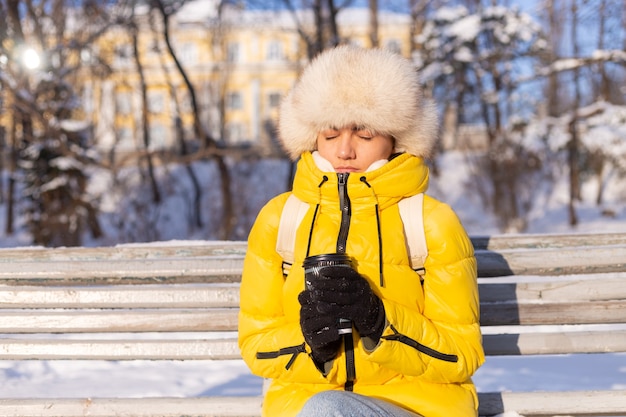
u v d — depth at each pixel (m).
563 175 27.53
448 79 25.56
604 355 3.72
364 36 29.08
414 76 2.12
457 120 29.64
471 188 26.30
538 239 2.50
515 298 2.38
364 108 2.02
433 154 2.19
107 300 2.44
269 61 44.78
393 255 1.99
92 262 2.49
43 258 2.54
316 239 2.02
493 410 2.28
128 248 2.55
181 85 35.97
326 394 1.79
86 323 2.43
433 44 24.84
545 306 2.36
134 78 36.66
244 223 22.06
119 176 25.81
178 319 2.41
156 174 27.08
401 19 31.30
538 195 26.77
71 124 18.42
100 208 21.97
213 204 23.53
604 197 27.11
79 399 2.35
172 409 2.31
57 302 2.44
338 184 2.01
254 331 2.08
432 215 2.03
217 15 27.39
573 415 2.28
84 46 16.31
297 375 1.99
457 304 2.00
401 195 2.04
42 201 19.16
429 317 2.02
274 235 2.10
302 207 2.09
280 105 2.29
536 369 3.49
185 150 27.88
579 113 23.42
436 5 27.02
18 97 14.77
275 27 25.92
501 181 24.59
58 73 15.45
